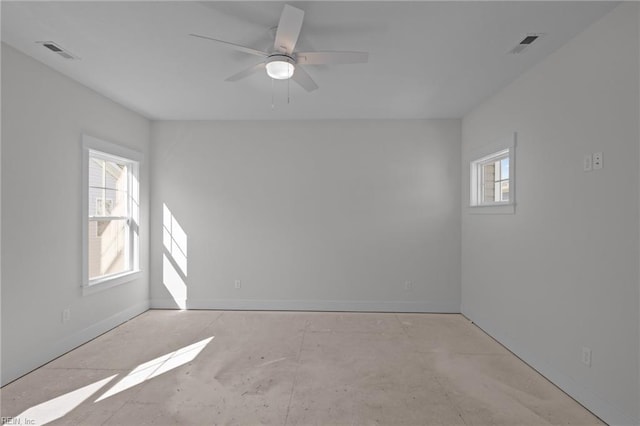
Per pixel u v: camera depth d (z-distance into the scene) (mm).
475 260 3963
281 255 4492
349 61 2385
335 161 4480
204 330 3680
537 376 2662
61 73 3018
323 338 3451
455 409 2199
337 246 4469
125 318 3969
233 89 3426
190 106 3951
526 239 2930
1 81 2477
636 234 1879
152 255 4516
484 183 3994
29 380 2557
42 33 2363
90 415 2117
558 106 2523
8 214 2527
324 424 2041
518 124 3068
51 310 2914
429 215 4426
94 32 2352
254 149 4516
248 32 2350
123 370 2725
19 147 2617
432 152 4430
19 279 2615
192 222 4516
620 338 1978
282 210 4504
